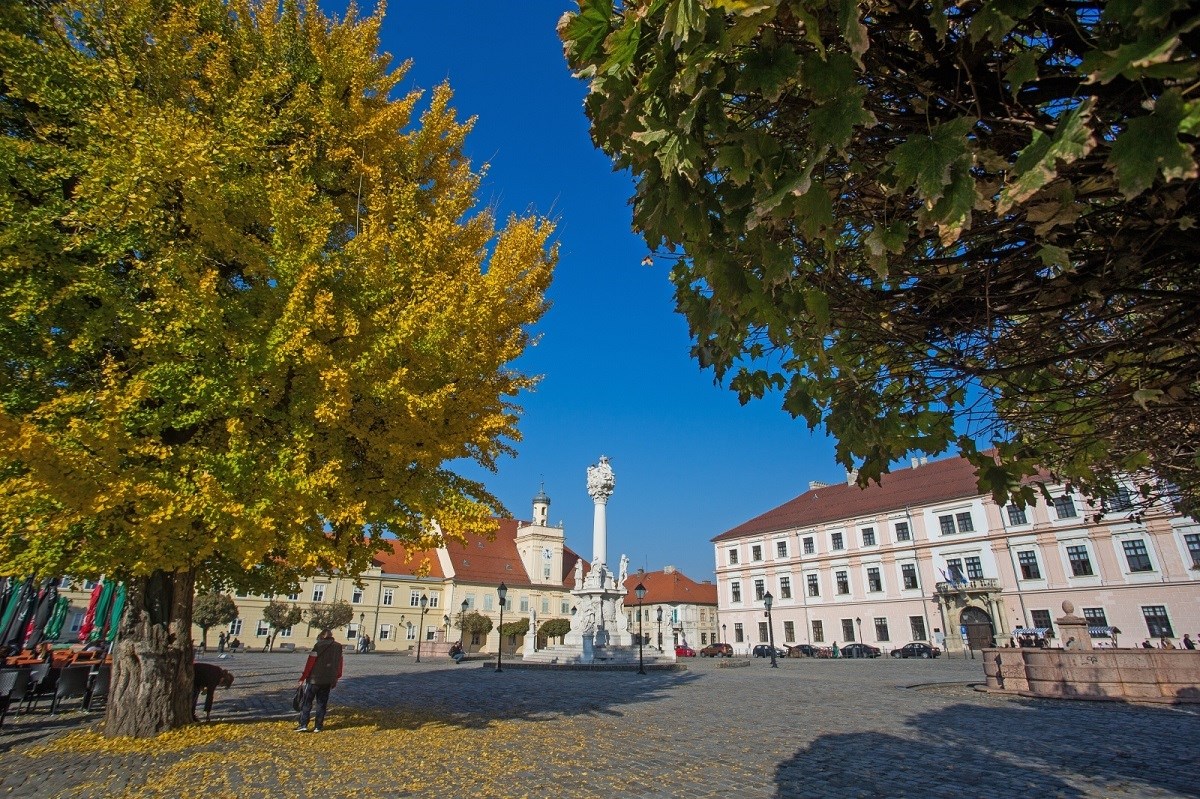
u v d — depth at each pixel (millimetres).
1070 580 38125
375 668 28156
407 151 9430
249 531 6574
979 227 2238
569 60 2428
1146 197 1899
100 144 6617
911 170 1690
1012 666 14789
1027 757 7805
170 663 8773
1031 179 1479
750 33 1758
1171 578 34781
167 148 6145
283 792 6012
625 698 14922
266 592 10797
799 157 2010
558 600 70625
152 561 6703
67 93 7035
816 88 1763
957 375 2949
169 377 6656
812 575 51938
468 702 13711
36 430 5680
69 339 7199
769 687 17922
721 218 2221
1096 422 3398
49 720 10273
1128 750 8172
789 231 2400
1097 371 3012
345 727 9625
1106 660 13359
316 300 6891
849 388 3285
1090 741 8828
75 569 6824
